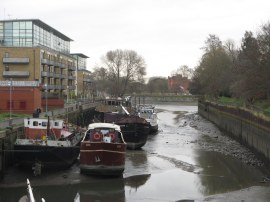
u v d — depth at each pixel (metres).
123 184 27.47
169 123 73.88
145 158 36.47
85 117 73.69
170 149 41.91
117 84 125.56
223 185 27.33
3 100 48.88
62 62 100.50
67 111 54.78
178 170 31.75
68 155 29.33
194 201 23.48
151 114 56.28
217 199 23.83
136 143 40.91
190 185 27.33
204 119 83.94
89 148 28.28
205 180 28.70
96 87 133.75
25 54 81.94
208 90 88.38
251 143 40.81
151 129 54.81
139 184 27.53
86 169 28.59
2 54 81.69
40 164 28.50
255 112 38.97
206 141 48.75
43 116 43.00
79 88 127.69
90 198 24.34
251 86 48.78
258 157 37.28
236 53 94.00
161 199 24.11
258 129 37.38
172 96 160.62
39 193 24.94
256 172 31.38
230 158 37.19
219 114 65.50
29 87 49.12
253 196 24.31
